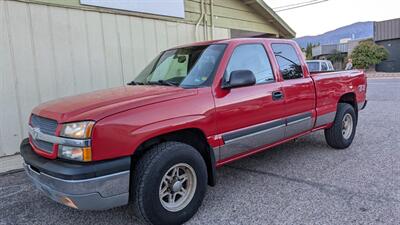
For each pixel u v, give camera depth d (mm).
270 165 5008
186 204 3283
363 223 3102
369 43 36219
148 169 2973
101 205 2777
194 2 8383
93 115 2752
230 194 3945
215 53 3859
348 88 5664
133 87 3826
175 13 7855
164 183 3160
